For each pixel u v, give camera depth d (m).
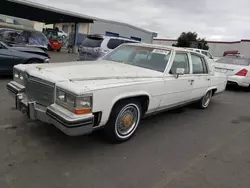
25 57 6.99
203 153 3.31
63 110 2.60
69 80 2.70
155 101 3.62
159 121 4.54
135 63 4.13
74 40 21.88
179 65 4.22
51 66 3.33
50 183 2.30
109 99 2.80
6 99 4.88
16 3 15.28
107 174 2.56
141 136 3.69
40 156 2.77
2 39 9.88
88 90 2.54
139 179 2.53
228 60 9.68
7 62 6.64
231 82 8.85
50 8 17.00
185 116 5.05
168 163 2.93
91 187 2.31
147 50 4.30
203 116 5.18
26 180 2.31
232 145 3.69
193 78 4.55
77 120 2.48
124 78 3.18
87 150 3.03
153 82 3.46
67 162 2.71
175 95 4.09
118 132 3.24
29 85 3.04
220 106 6.35
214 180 2.64
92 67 3.45
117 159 2.89
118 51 4.62
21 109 3.18
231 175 2.78
